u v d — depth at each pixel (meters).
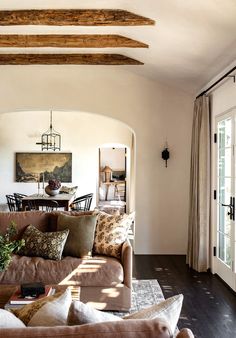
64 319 1.48
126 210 11.45
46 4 4.20
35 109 6.54
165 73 6.04
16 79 6.52
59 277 3.79
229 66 4.73
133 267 5.67
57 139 10.11
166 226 6.59
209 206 5.52
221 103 5.10
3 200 10.01
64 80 6.55
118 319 1.50
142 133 6.62
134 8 4.12
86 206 9.24
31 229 4.28
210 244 5.51
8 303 2.69
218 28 3.92
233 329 3.45
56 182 8.02
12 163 10.05
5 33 5.25
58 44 5.29
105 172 12.66
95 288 3.82
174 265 5.81
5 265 2.83
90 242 4.16
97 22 4.32
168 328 1.25
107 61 6.13
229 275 4.71
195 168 5.73
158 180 6.61
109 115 6.59
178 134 6.63
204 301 4.18
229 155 4.82
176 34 4.44
